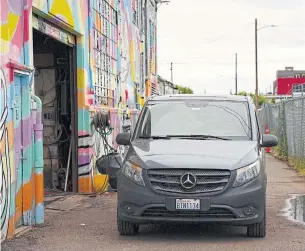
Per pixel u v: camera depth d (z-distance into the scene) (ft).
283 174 57.41
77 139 44.04
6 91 26.78
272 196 42.11
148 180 25.99
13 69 27.61
